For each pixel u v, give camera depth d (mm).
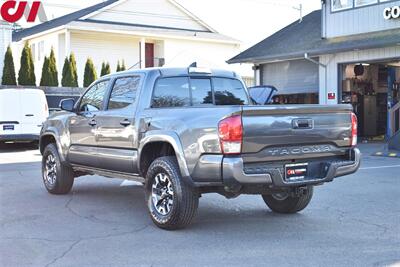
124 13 33844
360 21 19219
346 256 5355
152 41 34438
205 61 35719
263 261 5211
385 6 18297
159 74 7141
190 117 6082
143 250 5598
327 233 6273
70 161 8391
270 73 23828
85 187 9742
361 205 7934
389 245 5746
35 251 5574
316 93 21703
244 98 8195
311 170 6270
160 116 6500
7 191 9297
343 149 6535
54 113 9086
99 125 7570
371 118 23281
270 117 5852
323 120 6262
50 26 32781
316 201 8242
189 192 6168
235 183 5664
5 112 18203
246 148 5707
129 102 7195
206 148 5820
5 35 25984
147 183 6617
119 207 7844
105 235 6211
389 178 10758
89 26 30203
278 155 5941
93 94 8062
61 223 6820
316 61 20422
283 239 6016
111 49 32531
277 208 7379
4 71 24297
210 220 6961
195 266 5070
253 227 6578
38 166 13289
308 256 5363
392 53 17750
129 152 7000
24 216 7234
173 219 6246
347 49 18281
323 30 20734
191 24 36938
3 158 15430
